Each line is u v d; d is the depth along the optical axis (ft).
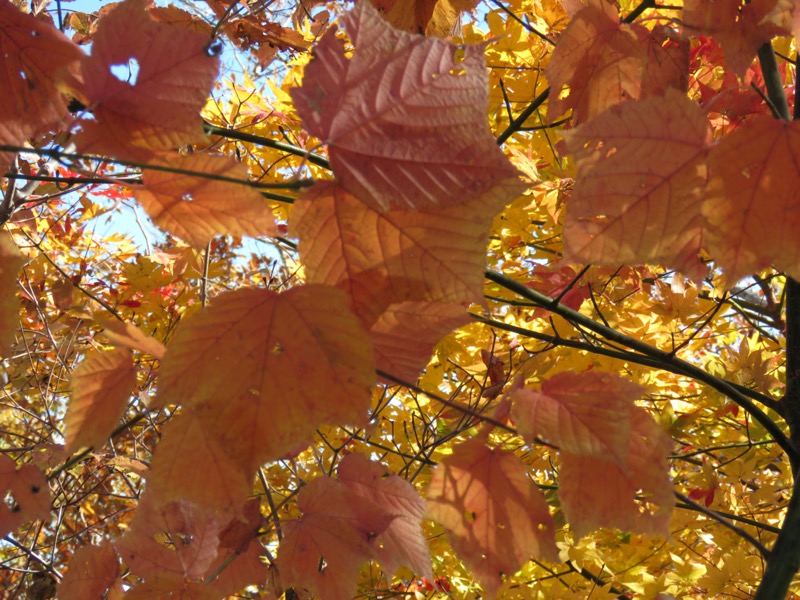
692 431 6.36
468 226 1.78
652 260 2.01
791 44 4.59
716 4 2.23
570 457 1.95
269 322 1.72
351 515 2.34
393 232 1.80
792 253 1.92
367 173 1.75
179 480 1.81
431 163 1.75
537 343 5.91
